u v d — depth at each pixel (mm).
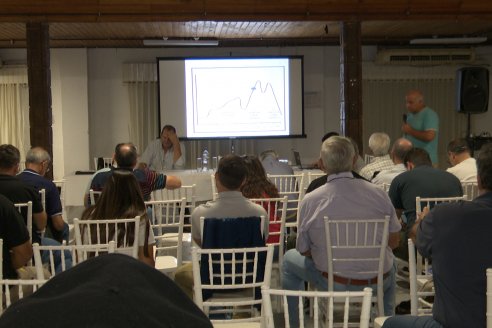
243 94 8211
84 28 7098
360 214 2787
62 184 5055
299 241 2877
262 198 3771
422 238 2037
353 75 6305
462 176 4316
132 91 8797
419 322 2029
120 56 8797
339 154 2814
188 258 4250
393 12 6273
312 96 9016
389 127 9062
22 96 8688
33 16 6008
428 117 5875
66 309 462
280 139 8984
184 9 6141
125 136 8891
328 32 7695
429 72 9008
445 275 1914
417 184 3611
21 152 8688
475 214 1915
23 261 2668
